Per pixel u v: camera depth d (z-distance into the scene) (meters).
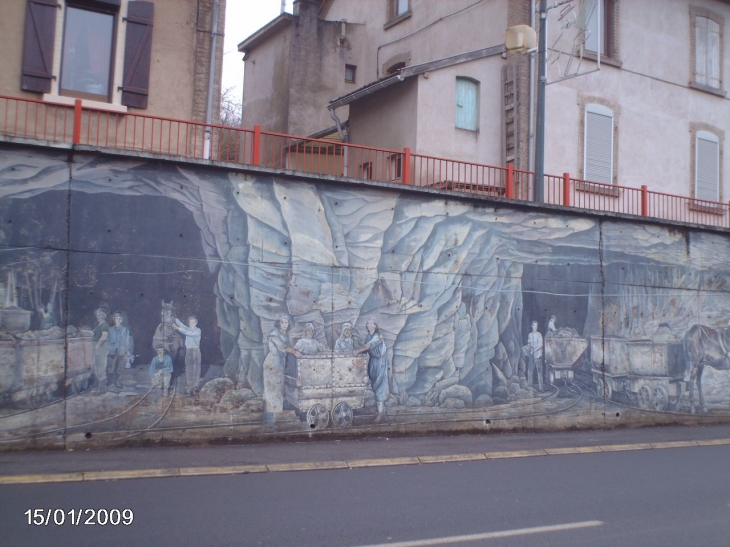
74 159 11.16
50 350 10.78
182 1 14.37
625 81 21.12
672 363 17.28
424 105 18.22
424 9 22.66
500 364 14.69
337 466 10.42
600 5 20.45
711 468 11.34
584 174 19.98
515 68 19.17
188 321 11.73
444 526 7.27
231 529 6.94
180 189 11.84
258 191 12.47
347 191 13.30
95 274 11.16
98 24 13.41
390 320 13.53
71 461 9.90
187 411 11.60
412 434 13.52
